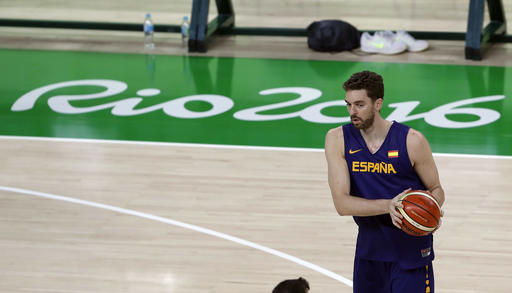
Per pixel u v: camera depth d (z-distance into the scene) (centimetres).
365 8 2758
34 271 995
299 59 2062
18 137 1530
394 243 685
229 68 1988
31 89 1827
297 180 1305
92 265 1010
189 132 1554
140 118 1636
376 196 678
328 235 1095
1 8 2784
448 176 1310
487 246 1055
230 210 1185
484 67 1953
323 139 1505
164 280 967
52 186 1290
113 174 1340
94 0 2938
